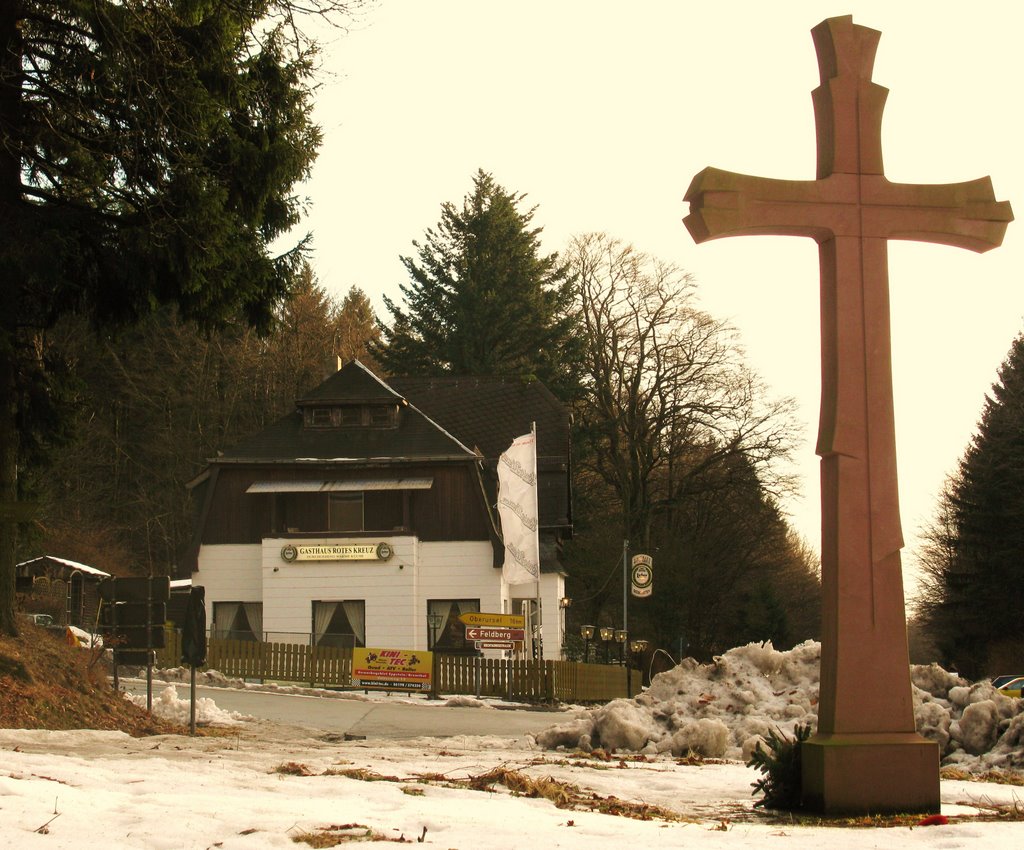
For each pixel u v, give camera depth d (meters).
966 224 9.86
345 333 71.19
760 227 9.66
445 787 9.32
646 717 15.88
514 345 63.69
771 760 9.34
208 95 16.16
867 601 9.27
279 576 41.66
